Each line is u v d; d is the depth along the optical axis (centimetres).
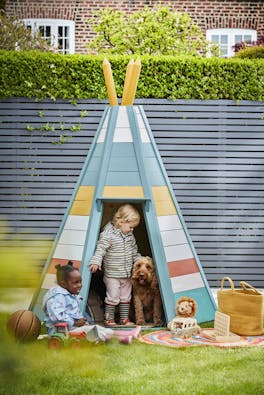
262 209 899
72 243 605
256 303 560
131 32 1225
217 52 1272
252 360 457
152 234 604
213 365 441
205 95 883
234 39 1636
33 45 1085
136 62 660
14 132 877
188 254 624
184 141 888
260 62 887
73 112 878
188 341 532
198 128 887
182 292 602
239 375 412
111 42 1267
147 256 650
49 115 877
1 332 122
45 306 507
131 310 648
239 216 898
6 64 868
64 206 884
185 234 629
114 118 640
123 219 610
